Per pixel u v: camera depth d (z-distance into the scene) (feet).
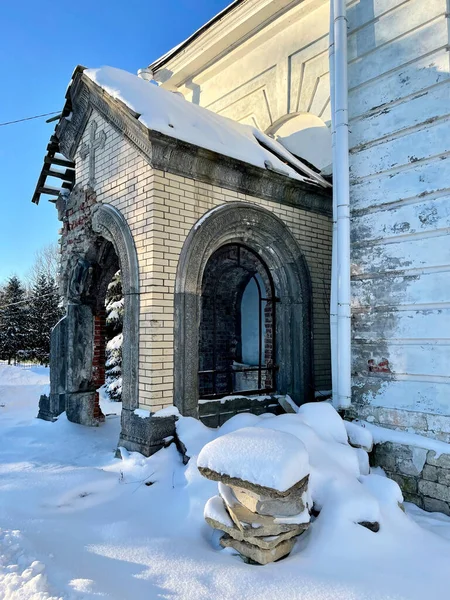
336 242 15.47
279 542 9.17
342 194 15.30
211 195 17.03
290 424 12.45
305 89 26.99
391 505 10.82
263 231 18.98
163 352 15.12
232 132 20.01
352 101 15.66
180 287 15.58
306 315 19.99
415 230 13.78
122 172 16.92
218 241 17.57
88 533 10.16
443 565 8.99
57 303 78.64
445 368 12.89
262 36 29.63
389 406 14.05
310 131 26.66
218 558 9.13
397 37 14.53
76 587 7.57
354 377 15.06
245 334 28.48
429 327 13.33
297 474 9.04
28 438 18.79
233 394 18.33
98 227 18.28
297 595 7.73
